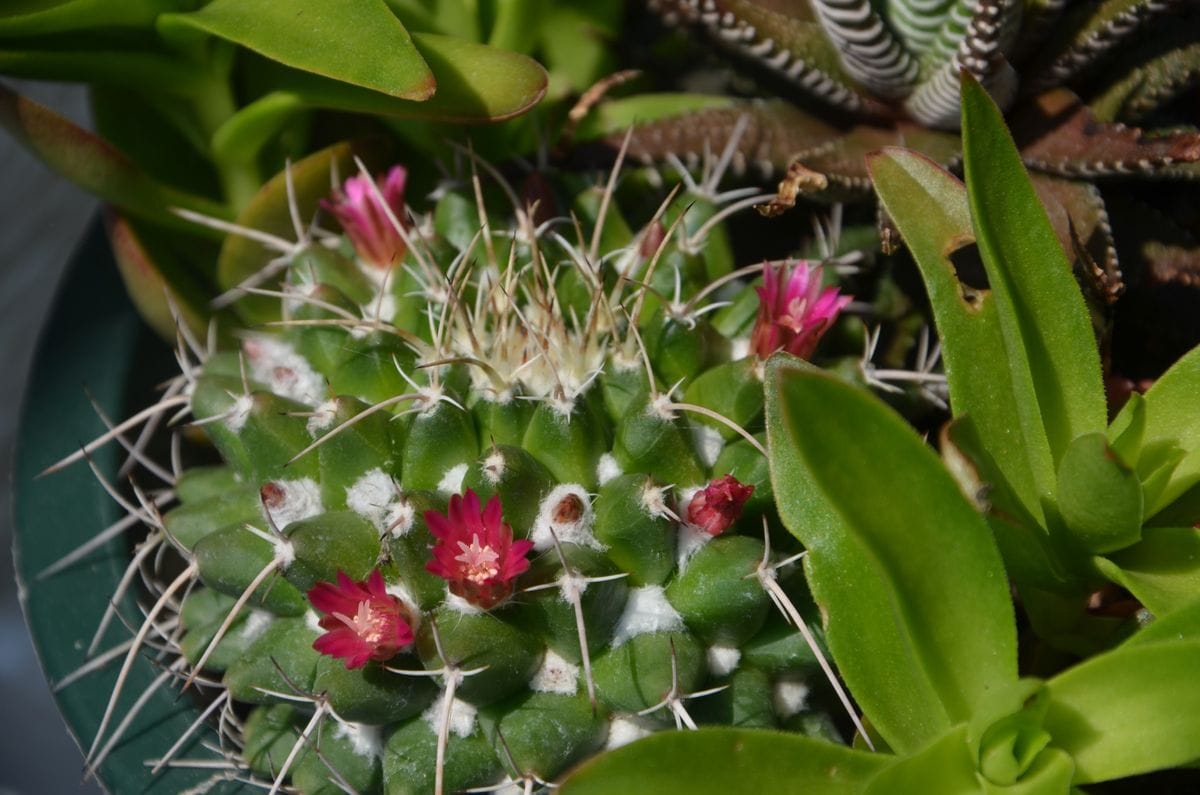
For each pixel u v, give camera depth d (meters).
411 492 0.59
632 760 0.58
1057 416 0.60
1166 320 0.66
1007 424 0.61
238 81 0.68
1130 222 0.66
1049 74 0.64
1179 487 0.60
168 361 0.70
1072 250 0.64
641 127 0.67
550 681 0.60
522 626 0.59
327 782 0.61
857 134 0.66
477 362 0.60
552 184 0.67
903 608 0.58
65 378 0.69
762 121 0.67
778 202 0.64
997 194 0.60
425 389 0.60
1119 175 0.64
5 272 0.93
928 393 0.65
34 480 0.68
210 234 0.69
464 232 0.66
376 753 0.61
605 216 0.65
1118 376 0.66
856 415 0.57
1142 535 0.60
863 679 0.59
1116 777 0.58
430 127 0.69
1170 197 0.67
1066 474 0.59
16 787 0.79
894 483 0.58
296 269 0.65
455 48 0.64
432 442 0.60
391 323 0.63
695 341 0.61
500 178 0.66
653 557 0.59
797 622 0.59
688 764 0.58
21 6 0.64
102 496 0.68
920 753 0.58
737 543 0.60
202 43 0.66
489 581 0.58
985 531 0.58
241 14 0.63
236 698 0.61
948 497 0.58
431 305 0.63
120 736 0.64
